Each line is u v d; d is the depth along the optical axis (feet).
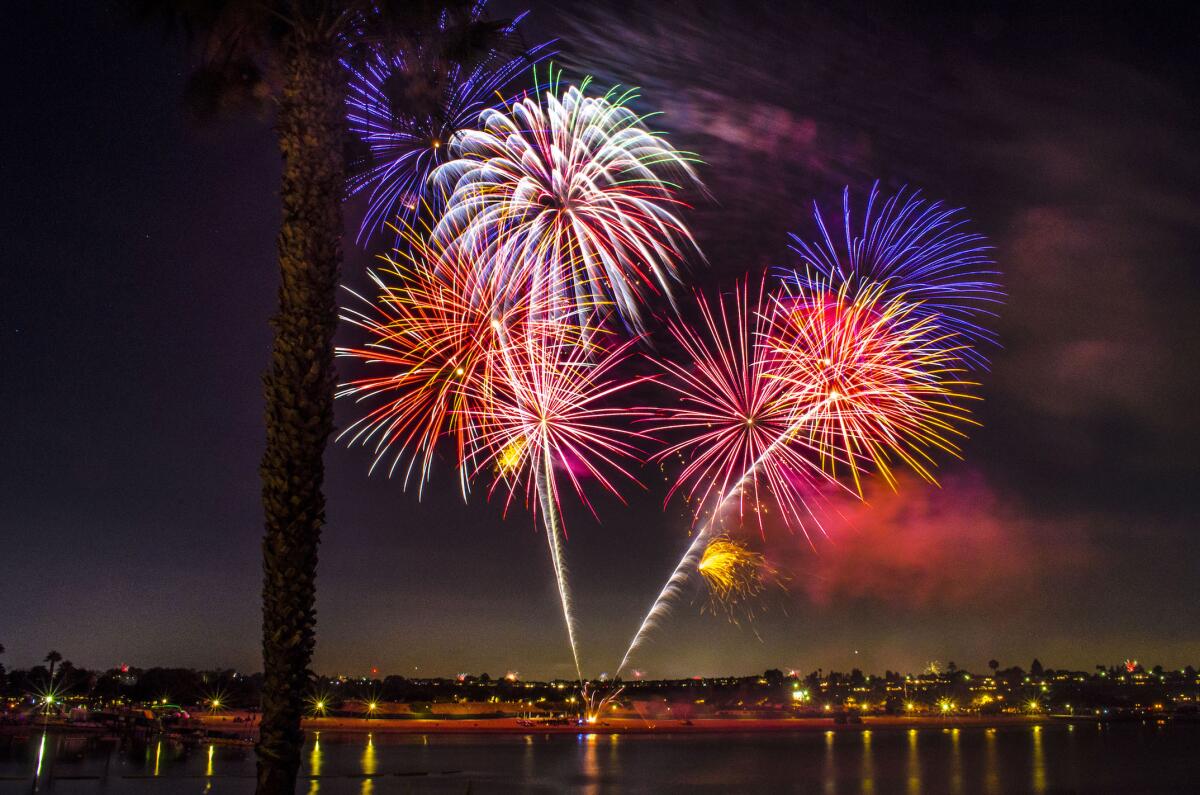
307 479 39.34
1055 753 344.08
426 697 603.26
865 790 197.67
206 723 400.88
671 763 287.07
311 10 43.04
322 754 273.54
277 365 39.75
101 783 139.64
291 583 38.75
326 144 42.11
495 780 205.26
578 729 533.14
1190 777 233.55
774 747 393.29
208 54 45.42
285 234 40.78
